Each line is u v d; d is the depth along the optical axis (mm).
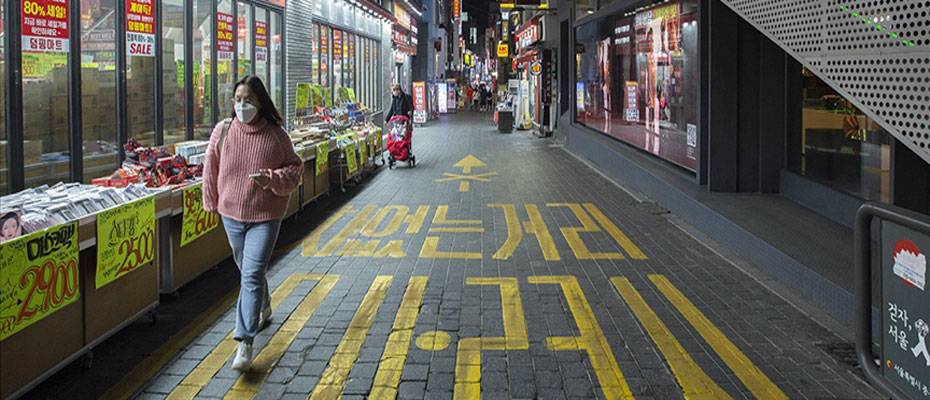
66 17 5984
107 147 6742
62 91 6020
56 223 4008
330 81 15961
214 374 4219
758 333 4832
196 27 8719
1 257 3480
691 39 9797
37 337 3830
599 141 15414
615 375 4156
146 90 7480
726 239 7379
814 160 8062
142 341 4781
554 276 6391
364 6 18125
